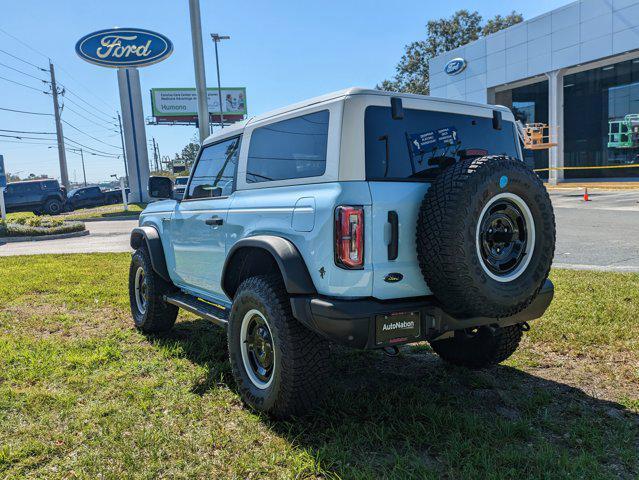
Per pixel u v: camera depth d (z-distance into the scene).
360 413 3.50
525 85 34.16
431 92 37.75
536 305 3.54
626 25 25.17
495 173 2.92
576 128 33.56
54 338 5.33
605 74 31.25
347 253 2.90
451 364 4.48
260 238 3.37
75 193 34.53
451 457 2.89
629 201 18.70
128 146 34.22
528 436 3.17
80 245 14.88
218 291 4.27
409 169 3.24
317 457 2.90
